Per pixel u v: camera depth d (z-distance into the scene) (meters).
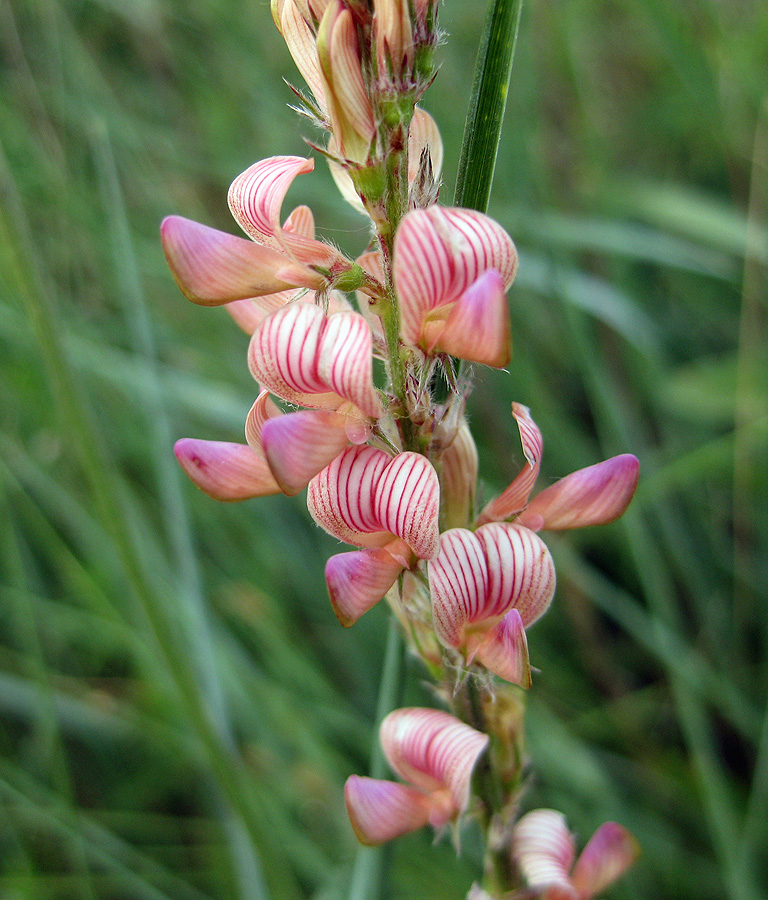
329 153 0.09
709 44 0.21
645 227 0.24
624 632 0.20
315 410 0.09
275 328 0.09
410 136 0.10
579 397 0.23
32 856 0.18
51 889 0.16
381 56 0.09
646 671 0.20
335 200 0.20
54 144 0.19
